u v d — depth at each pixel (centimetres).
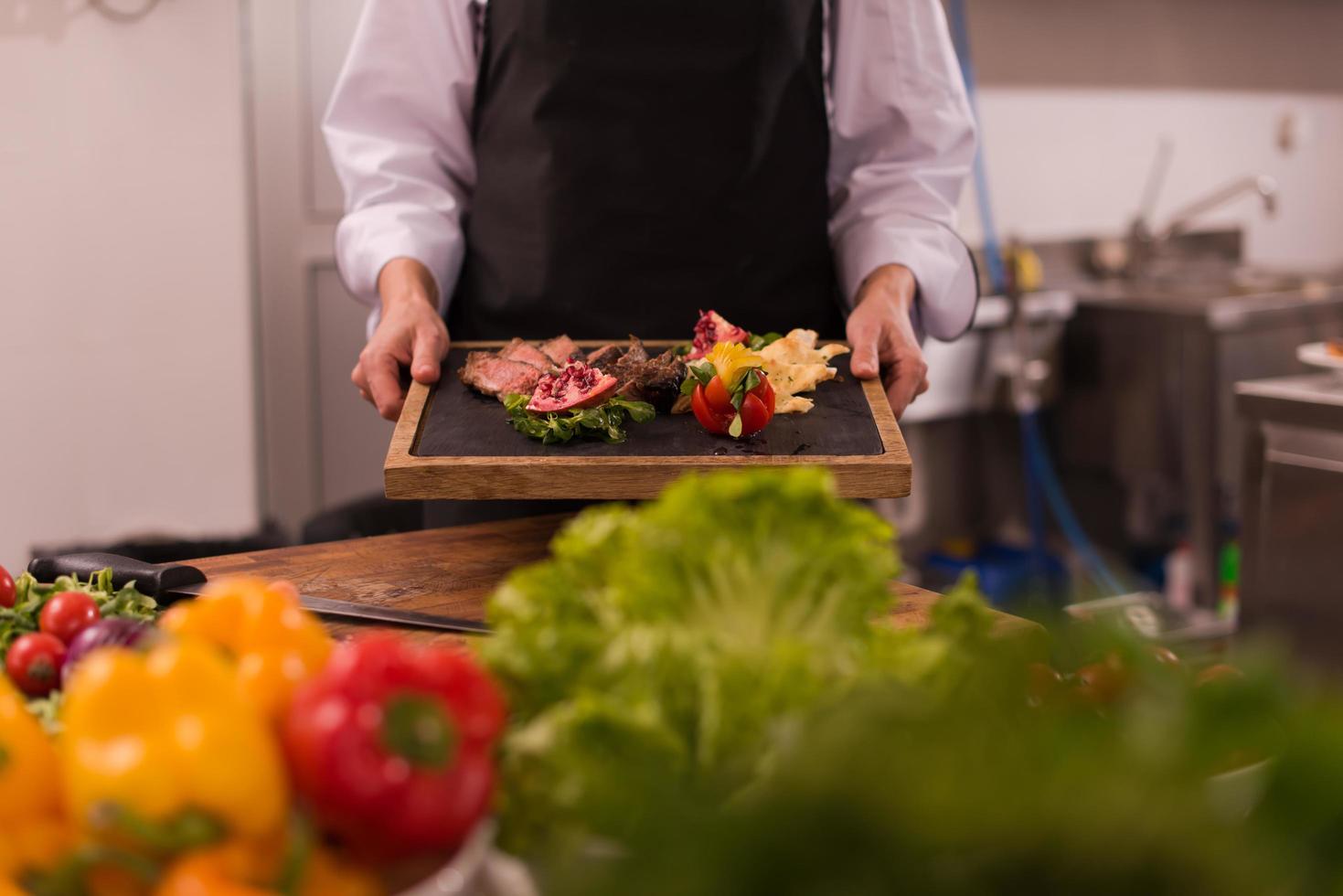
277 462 346
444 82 186
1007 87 421
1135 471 385
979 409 384
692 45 175
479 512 166
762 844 42
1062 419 403
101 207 300
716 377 139
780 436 140
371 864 54
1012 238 422
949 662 61
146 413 312
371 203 185
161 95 299
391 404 156
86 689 52
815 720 50
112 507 314
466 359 164
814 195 181
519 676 63
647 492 132
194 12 297
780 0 175
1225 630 359
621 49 175
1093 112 441
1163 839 39
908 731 45
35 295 300
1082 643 52
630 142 175
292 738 53
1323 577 240
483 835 56
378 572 130
